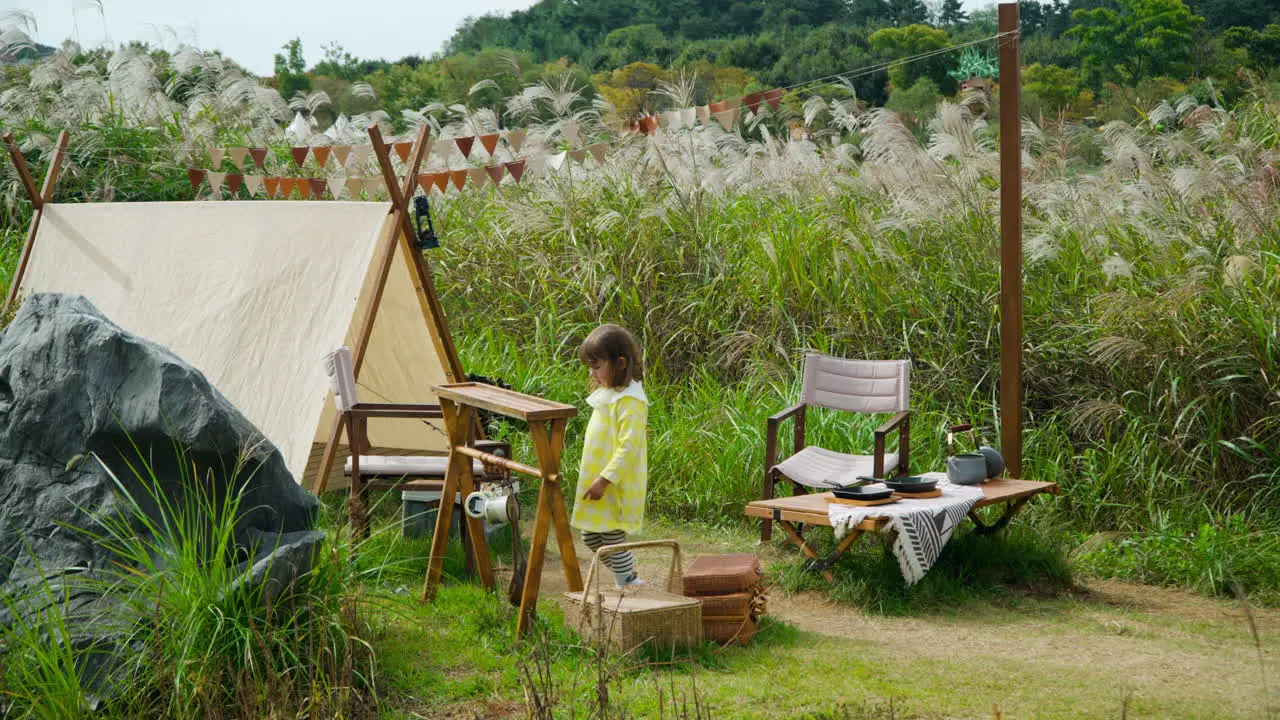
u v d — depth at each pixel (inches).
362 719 145.2
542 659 173.2
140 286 302.7
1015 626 207.6
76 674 145.0
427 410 237.5
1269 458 275.9
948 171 370.0
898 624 208.7
